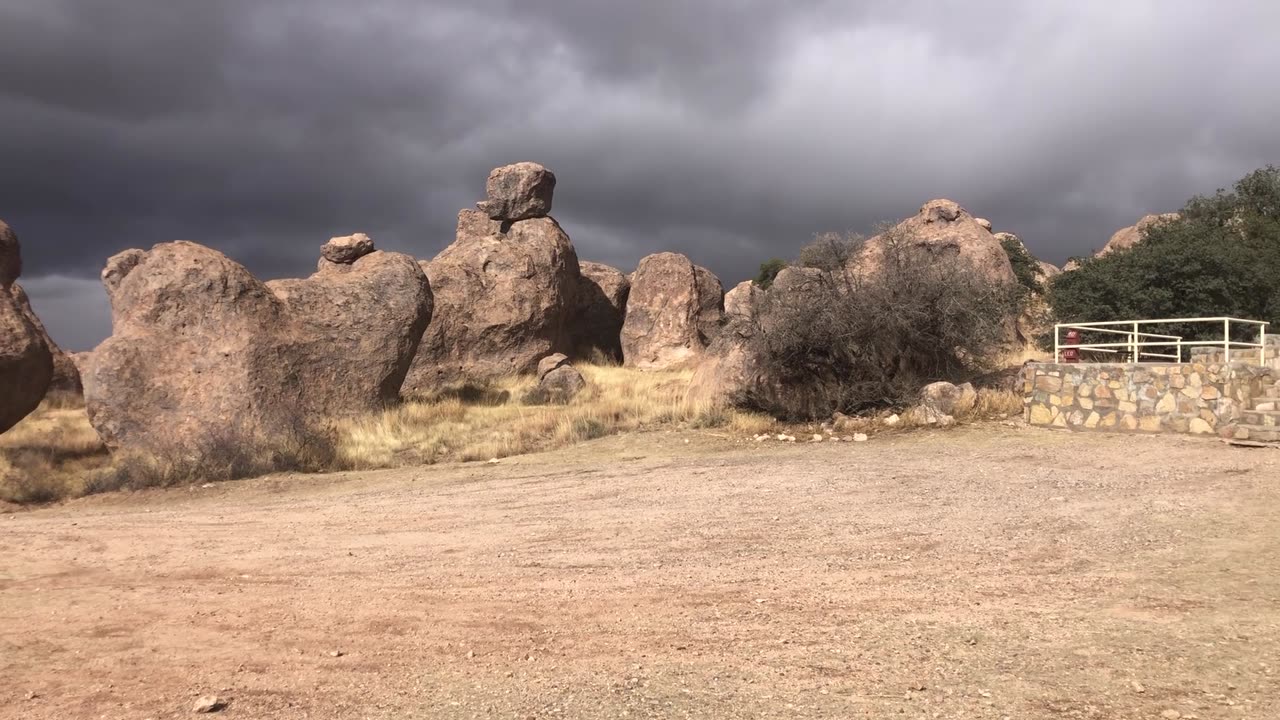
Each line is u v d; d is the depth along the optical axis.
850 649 5.75
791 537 9.27
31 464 18.28
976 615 6.42
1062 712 4.58
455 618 6.86
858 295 19.14
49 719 4.96
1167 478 11.41
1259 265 24.05
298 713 4.98
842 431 17.39
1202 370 14.77
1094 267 25.47
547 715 4.77
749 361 20.08
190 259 20.22
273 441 18.55
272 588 8.04
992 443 15.05
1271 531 8.54
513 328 32.09
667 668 5.51
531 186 35.88
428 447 18.89
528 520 11.01
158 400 19.00
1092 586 7.07
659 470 14.48
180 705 5.15
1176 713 4.51
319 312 21.84
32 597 7.89
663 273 37.16
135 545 10.35
